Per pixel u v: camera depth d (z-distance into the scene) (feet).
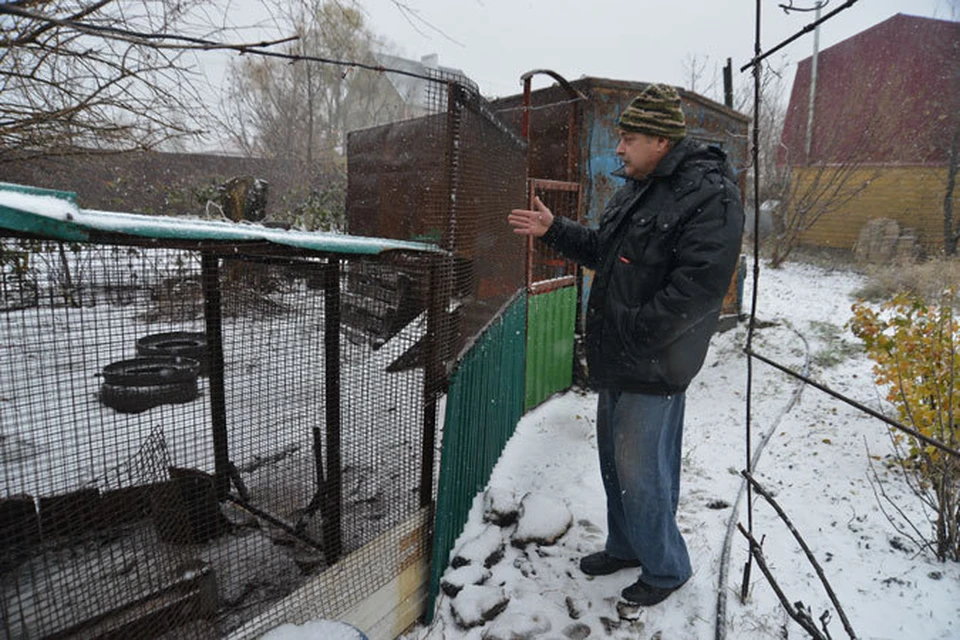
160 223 4.75
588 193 18.66
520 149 12.52
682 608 8.25
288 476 8.18
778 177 53.52
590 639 7.68
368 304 7.47
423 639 7.72
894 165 47.52
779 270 42.83
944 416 10.77
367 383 7.80
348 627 6.18
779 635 7.73
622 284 7.57
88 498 5.32
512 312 12.75
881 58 49.39
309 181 39.88
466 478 9.37
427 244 7.63
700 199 7.05
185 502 6.96
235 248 5.36
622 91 18.79
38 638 4.72
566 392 18.01
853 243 50.42
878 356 12.40
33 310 4.51
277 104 38.40
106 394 5.54
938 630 7.69
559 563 9.27
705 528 10.27
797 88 57.16
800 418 15.28
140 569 5.62
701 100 21.29
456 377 8.03
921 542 9.63
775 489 11.77
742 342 22.70
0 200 3.70
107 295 4.91
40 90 10.36
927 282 27.73
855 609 8.20
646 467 7.64
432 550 8.05
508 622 7.72
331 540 7.10
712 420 15.98
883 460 12.48
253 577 7.04
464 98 7.14
